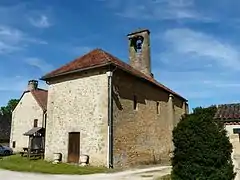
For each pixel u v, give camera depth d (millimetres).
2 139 34781
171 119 22656
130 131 16797
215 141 8508
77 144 15898
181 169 8742
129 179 11195
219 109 13328
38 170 13750
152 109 20047
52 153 16953
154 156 19156
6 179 11203
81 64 17234
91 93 16062
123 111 16375
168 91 22938
